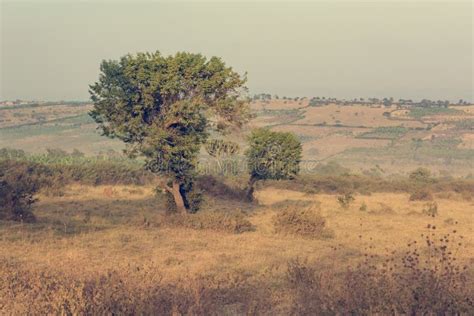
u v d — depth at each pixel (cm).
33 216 2694
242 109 3031
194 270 1574
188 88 2962
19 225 2431
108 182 5538
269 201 4719
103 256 1823
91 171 5509
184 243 2186
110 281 1135
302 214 2572
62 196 4269
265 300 1138
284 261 1780
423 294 991
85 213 3123
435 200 5122
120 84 2922
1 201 2731
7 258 1709
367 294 1017
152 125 2930
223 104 2959
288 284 1327
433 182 6775
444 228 2856
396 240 2353
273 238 2389
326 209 3862
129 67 2858
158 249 2014
